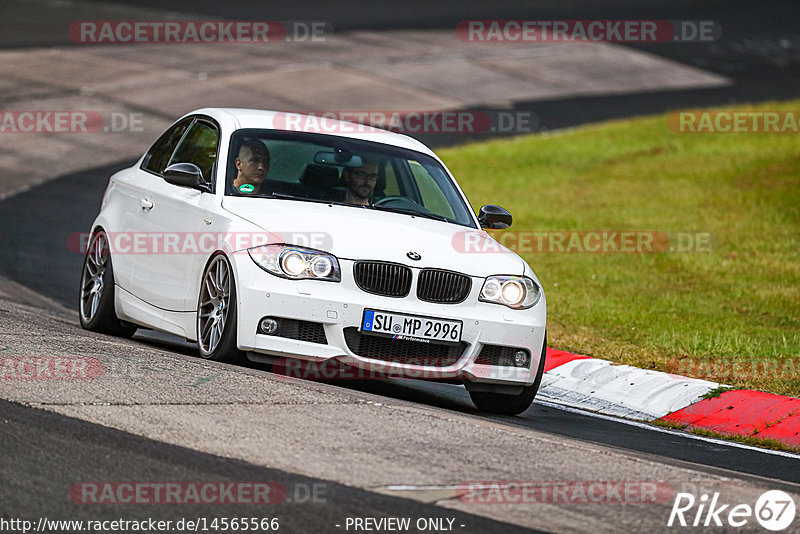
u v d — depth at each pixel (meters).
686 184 73.62
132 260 30.77
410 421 21.81
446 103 105.38
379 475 18.16
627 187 74.12
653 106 108.50
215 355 26.45
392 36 137.88
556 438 22.22
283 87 104.94
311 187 28.72
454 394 30.95
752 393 31.45
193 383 22.81
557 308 43.06
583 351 36.38
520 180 77.56
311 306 25.38
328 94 103.81
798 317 42.75
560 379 33.09
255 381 23.64
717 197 69.31
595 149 87.25
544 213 66.56
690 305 44.25
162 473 17.36
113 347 26.27
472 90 111.69
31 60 107.00
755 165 77.06
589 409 30.91
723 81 123.25
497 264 27.50
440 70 119.25
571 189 74.38
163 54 116.75
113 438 18.73
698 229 61.06
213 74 108.12
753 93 116.81
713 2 178.75
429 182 30.84
